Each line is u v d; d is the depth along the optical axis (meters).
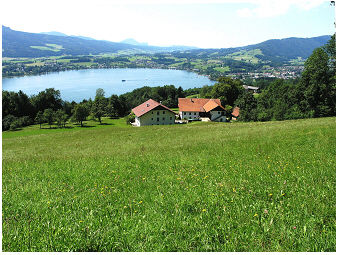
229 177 8.07
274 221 4.99
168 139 26.34
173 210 5.76
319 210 5.21
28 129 70.81
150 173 9.69
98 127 70.81
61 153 23.86
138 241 4.58
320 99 48.56
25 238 4.71
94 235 4.71
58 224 5.27
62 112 76.06
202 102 86.19
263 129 24.11
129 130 39.06
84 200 6.65
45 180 9.53
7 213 5.95
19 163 15.70
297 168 8.44
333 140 13.97
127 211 5.86
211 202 5.97
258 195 6.32
